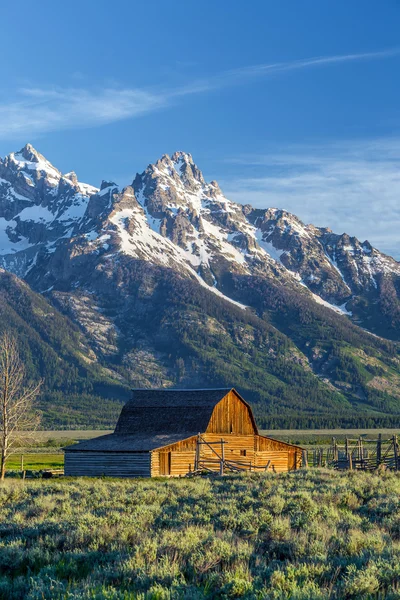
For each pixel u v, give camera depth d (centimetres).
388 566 3120
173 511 5469
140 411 15575
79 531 4103
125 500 6366
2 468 11894
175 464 13862
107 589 2973
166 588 2923
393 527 4550
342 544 3762
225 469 14300
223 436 14950
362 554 3466
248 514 4934
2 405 12081
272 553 3769
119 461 13638
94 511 5528
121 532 4078
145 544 3625
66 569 3412
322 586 3003
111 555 3600
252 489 7450
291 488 7612
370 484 7731
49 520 4675
